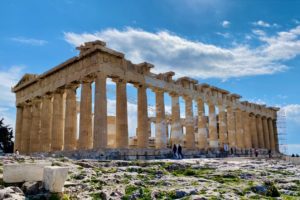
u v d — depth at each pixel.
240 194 15.59
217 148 53.84
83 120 39.38
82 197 14.48
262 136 73.75
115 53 40.09
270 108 80.31
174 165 24.23
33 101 51.69
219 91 60.00
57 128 44.72
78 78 41.28
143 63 44.34
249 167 26.77
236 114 65.94
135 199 14.37
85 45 40.38
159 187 16.67
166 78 48.75
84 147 38.44
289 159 54.25
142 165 24.62
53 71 46.28
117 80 41.09
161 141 45.75
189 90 52.75
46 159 24.69
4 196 12.79
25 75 55.03
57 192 13.96
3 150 66.25
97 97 37.41
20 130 55.97
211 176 20.89
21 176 14.98
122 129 39.81
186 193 14.89
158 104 47.50
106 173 20.48
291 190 17.30
